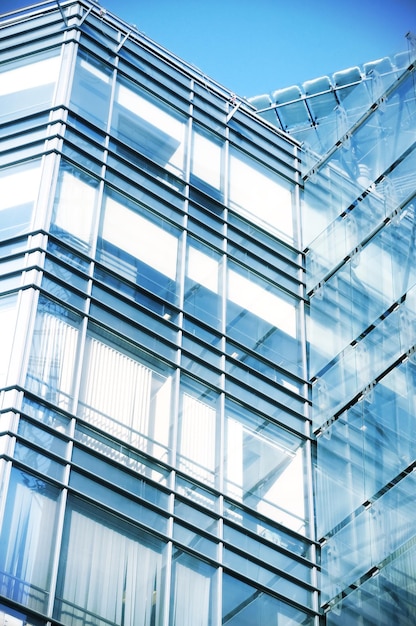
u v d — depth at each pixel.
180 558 21.06
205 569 21.42
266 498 23.84
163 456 22.36
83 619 18.78
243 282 27.75
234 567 21.91
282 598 22.45
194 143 29.75
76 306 22.94
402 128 28.59
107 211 25.58
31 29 29.50
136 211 26.33
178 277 26.05
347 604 22.47
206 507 22.30
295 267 29.78
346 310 27.48
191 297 25.98
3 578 18.20
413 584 21.02
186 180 28.61
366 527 23.16
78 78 27.81
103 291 23.86
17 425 20.03
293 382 26.89
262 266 28.70
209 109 31.30
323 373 27.05
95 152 26.58
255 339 26.80
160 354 23.91
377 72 30.72
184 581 20.83
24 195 24.67
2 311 22.17
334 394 26.31
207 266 27.08
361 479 24.08
